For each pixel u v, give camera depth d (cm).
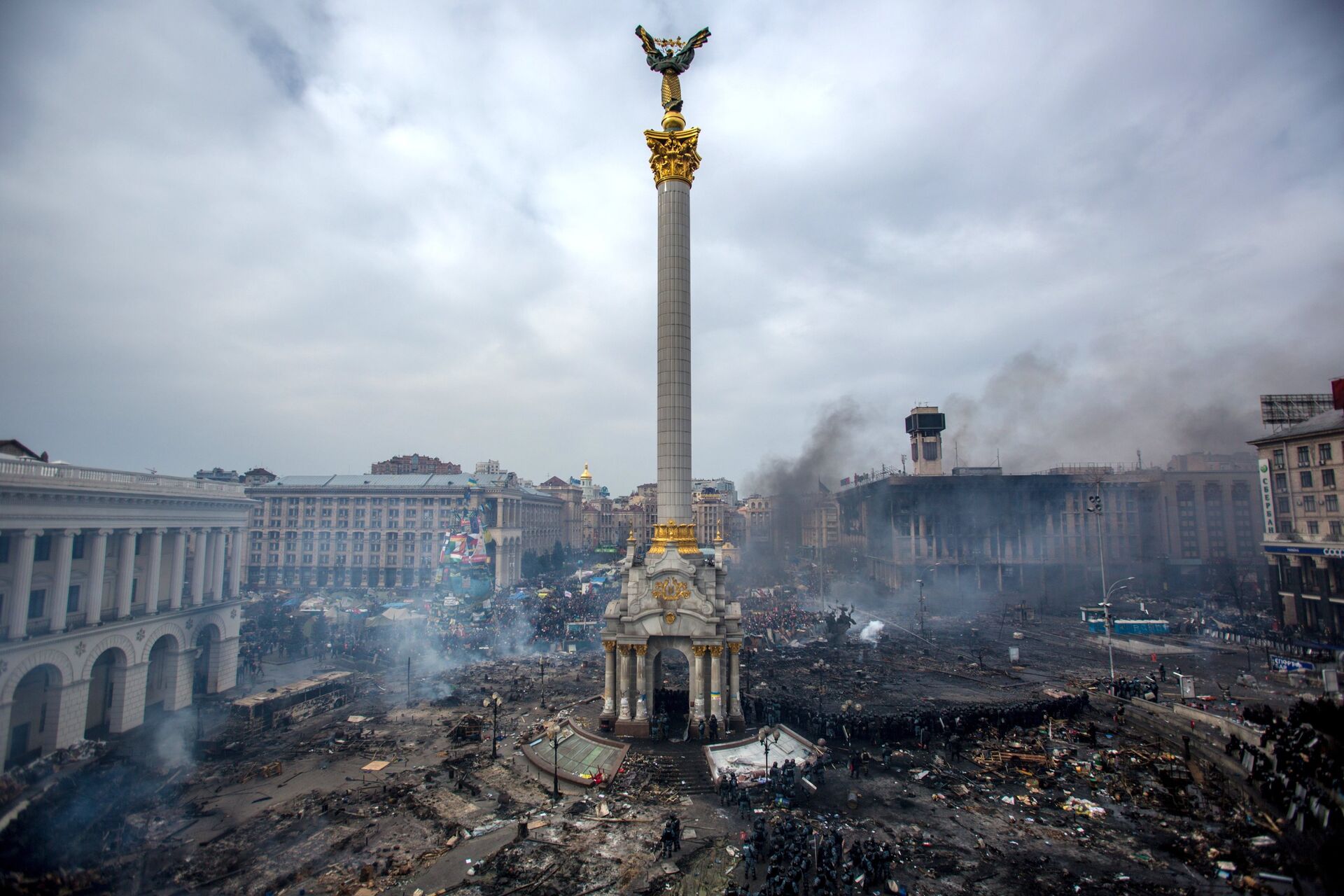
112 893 2944
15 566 4344
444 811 3791
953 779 4194
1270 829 3347
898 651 8275
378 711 5762
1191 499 14188
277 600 12044
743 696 5597
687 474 5484
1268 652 7525
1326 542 8156
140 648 5431
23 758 4562
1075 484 14012
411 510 14912
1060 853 3247
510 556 15262
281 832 3531
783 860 3020
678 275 5497
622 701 5022
